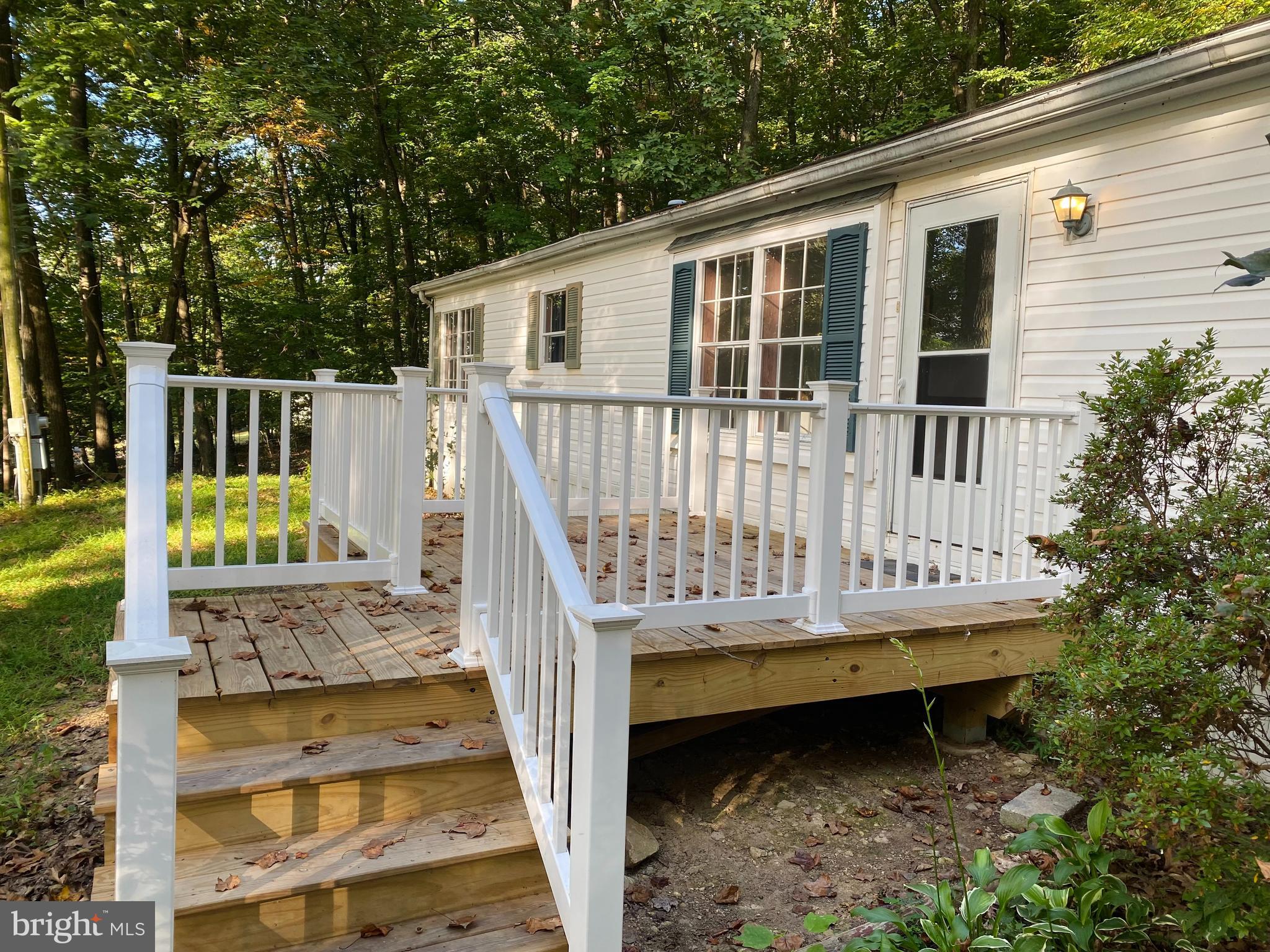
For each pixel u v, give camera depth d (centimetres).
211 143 1156
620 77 1420
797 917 265
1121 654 238
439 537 570
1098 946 226
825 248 585
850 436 567
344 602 377
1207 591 235
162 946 167
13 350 1000
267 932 214
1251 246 362
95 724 407
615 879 187
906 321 529
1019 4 1305
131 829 163
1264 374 262
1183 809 201
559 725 211
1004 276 469
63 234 1289
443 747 261
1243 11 881
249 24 1213
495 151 1628
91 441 1789
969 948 208
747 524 651
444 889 233
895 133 1382
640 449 774
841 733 415
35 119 1059
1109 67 382
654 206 1661
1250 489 255
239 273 1759
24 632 517
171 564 639
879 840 313
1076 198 419
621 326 848
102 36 1071
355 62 1446
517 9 1475
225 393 350
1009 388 466
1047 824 242
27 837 313
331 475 528
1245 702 229
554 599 229
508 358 1123
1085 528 278
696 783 361
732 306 684
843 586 452
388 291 1786
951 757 388
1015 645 373
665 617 308
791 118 1639
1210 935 206
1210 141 377
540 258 974
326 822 243
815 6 1509
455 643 311
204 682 264
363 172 1666
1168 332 393
